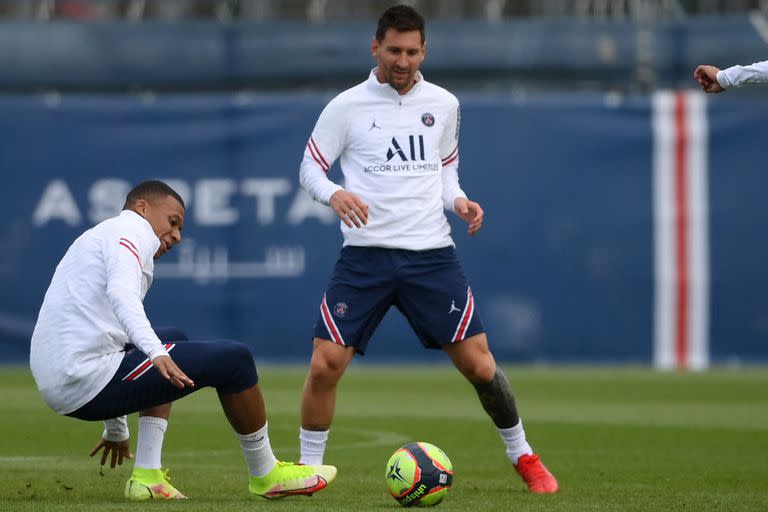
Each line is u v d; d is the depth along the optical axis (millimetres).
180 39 57812
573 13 62000
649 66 57812
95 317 19141
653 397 44312
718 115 56406
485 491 22156
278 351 56344
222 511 18219
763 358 56219
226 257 56281
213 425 34531
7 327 55969
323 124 22328
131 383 19141
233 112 56594
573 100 56625
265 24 58000
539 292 56406
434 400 42969
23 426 33531
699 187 56312
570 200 56531
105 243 19266
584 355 56438
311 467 20750
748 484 23406
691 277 56281
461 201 22641
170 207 20125
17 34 57375
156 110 56469
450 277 22125
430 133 22344
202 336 56094
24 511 18203
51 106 56281
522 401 42812
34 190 56188
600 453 29094
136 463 20391
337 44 57969
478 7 61875
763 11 60844
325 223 56469
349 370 55938
